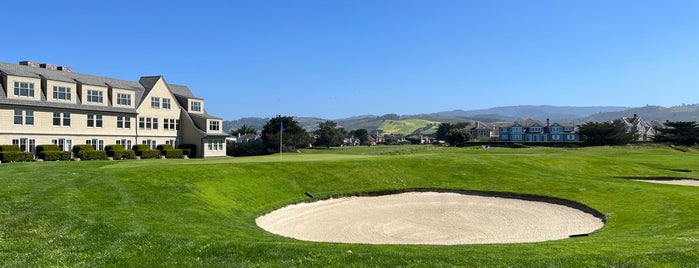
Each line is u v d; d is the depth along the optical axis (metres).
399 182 35.53
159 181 26.77
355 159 41.50
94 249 15.16
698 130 116.12
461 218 26.48
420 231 23.41
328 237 22.16
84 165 35.12
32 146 50.97
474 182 36.12
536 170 40.84
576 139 174.12
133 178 26.55
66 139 54.41
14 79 49.78
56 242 15.70
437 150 86.75
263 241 16.78
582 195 30.95
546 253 14.73
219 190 27.72
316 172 34.94
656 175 43.62
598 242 16.47
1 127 48.03
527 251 15.07
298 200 29.73
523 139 178.12
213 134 70.00
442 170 39.09
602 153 73.62
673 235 17.81
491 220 25.98
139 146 59.84
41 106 51.41
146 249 15.20
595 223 25.14
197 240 16.17
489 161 43.69
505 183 35.56
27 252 14.85
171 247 15.41
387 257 14.52
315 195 30.98
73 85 55.91
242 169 32.50
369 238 21.97
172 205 22.66
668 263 13.55
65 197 21.22
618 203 28.22
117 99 60.97
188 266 14.04
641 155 68.69
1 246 15.28
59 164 36.22
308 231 23.30
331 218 26.27
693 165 52.44
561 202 30.77
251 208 26.55
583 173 43.69
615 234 20.38
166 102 67.94
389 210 28.59
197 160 43.03
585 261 13.84
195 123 71.00
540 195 32.06
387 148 133.62
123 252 14.93
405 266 13.83
